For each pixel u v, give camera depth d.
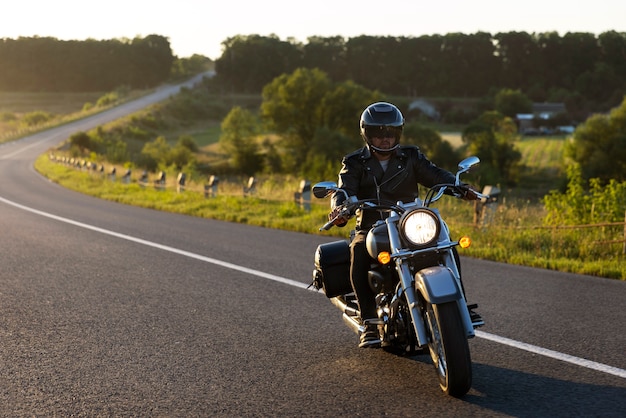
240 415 4.38
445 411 4.33
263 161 94.94
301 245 12.34
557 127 164.75
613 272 9.03
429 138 88.38
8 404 4.68
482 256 10.75
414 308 4.64
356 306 5.70
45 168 50.97
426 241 4.56
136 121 142.25
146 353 5.83
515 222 13.76
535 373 5.06
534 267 9.80
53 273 9.76
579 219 13.24
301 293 8.20
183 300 7.90
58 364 5.55
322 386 4.89
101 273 9.72
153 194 25.39
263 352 5.80
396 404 4.48
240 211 18.91
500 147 84.38
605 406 4.34
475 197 5.08
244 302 7.75
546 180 85.12
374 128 5.18
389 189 5.28
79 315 7.25
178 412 4.46
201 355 5.75
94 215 18.78
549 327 6.40
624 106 76.81
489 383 4.86
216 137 138.25
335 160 81.81
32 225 16.09
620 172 75.50
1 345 6.14
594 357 5.43
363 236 5.24
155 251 11.76
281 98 94.62
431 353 4.74
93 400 4.71
